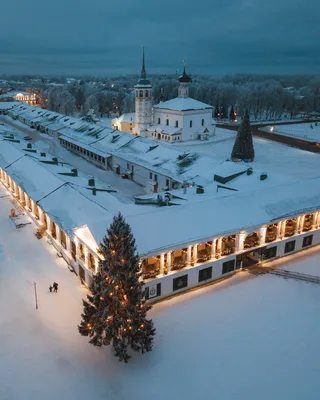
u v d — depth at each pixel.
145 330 25.75
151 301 32.34
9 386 24.05
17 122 124.44
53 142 97.94
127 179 68.88
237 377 24.97
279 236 39.44
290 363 26.12
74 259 36.34
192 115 105.50
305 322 30.06
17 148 61.66
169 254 32.50
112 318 25.39
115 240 24.34
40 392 23.72
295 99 189.12
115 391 23.95
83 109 173.12
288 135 117.38
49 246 41.22
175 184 55.34
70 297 32.59
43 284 34.44
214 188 45.25
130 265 24.81
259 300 32.72
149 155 66.50
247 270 37.47
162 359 26.31
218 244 35.31
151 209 36.47
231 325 29.61
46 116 116.06
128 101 169.62
